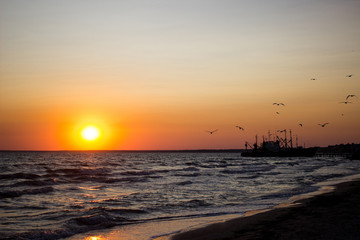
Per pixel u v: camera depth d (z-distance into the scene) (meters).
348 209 19.42
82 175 53.56
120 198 27.33
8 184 39.53
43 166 84.12
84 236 15.46
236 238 13.82
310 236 13.33
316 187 32.78
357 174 51.03
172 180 45.12
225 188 34.47
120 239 14.80
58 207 23.44
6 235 15.09
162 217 19.67
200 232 15.36
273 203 23.75
